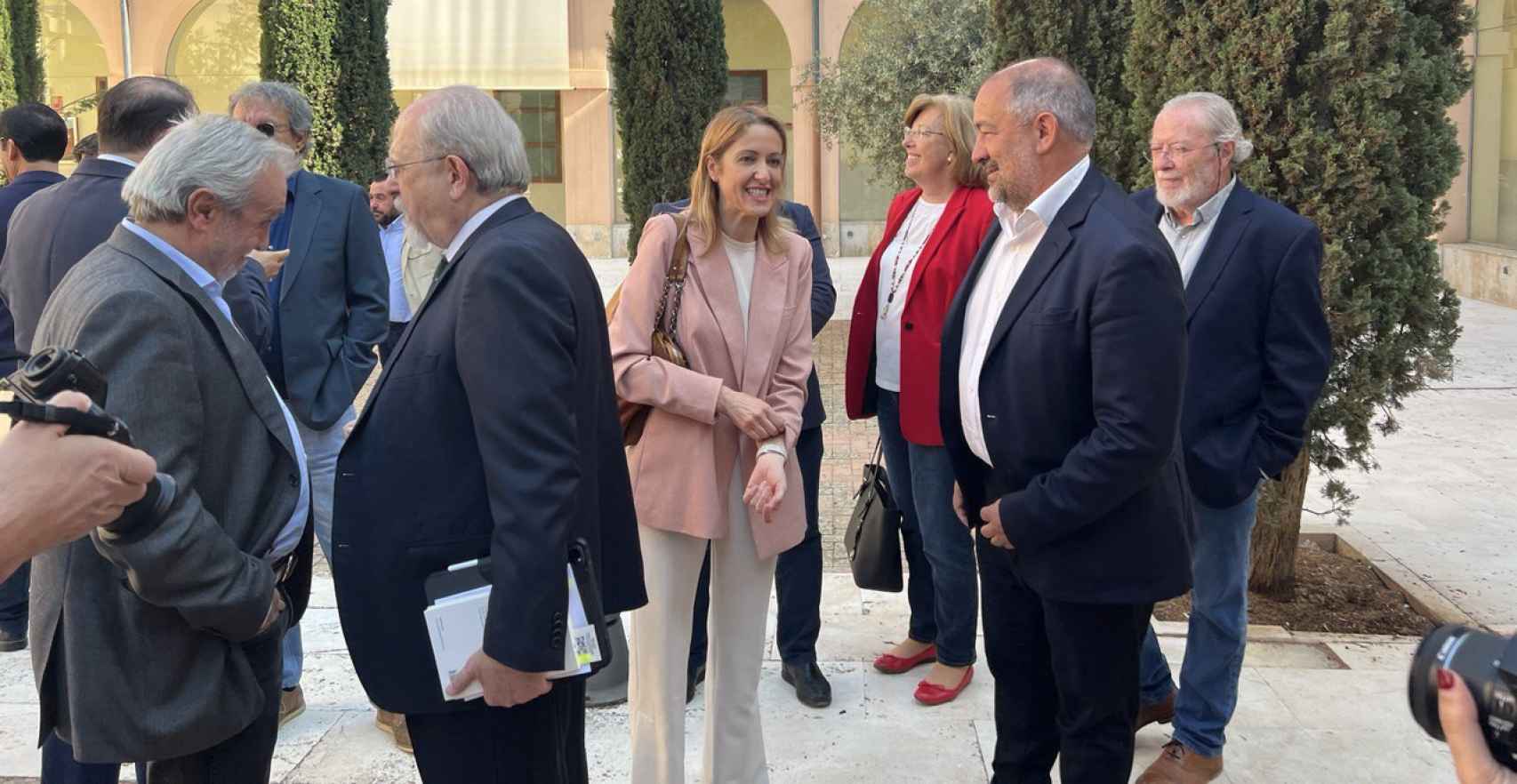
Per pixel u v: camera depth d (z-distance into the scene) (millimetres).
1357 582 5422
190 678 2377
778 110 20750
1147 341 2525
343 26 8672
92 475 1309
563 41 19109
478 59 19047
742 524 3283
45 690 2443
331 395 4191
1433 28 4516
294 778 3705
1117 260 2553
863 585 4215
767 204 3186
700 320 3195
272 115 4152
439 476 2266
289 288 4133
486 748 2361
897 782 3631
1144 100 4988
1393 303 4621
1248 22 4488
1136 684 2854
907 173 4113
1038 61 2781
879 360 4273
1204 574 3502
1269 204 3551
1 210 4855
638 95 9586
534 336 2188
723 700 3350
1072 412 2699
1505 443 7895
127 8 19594
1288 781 3580
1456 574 5383
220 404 2379
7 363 4754
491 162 2348
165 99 3373
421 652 2309
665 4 9367
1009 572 3012
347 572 2334
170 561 2166
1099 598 2717
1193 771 3527
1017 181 2771
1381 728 3902
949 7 10953
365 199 4328
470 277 2217
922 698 4141
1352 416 4746
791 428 3227
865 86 11188
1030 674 3062
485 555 2285
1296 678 4277
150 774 2555
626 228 20000
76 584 2318
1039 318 2688
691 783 3674
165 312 2277
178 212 2350
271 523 2486
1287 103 4496
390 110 9055
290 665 4086
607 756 3818
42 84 13594
